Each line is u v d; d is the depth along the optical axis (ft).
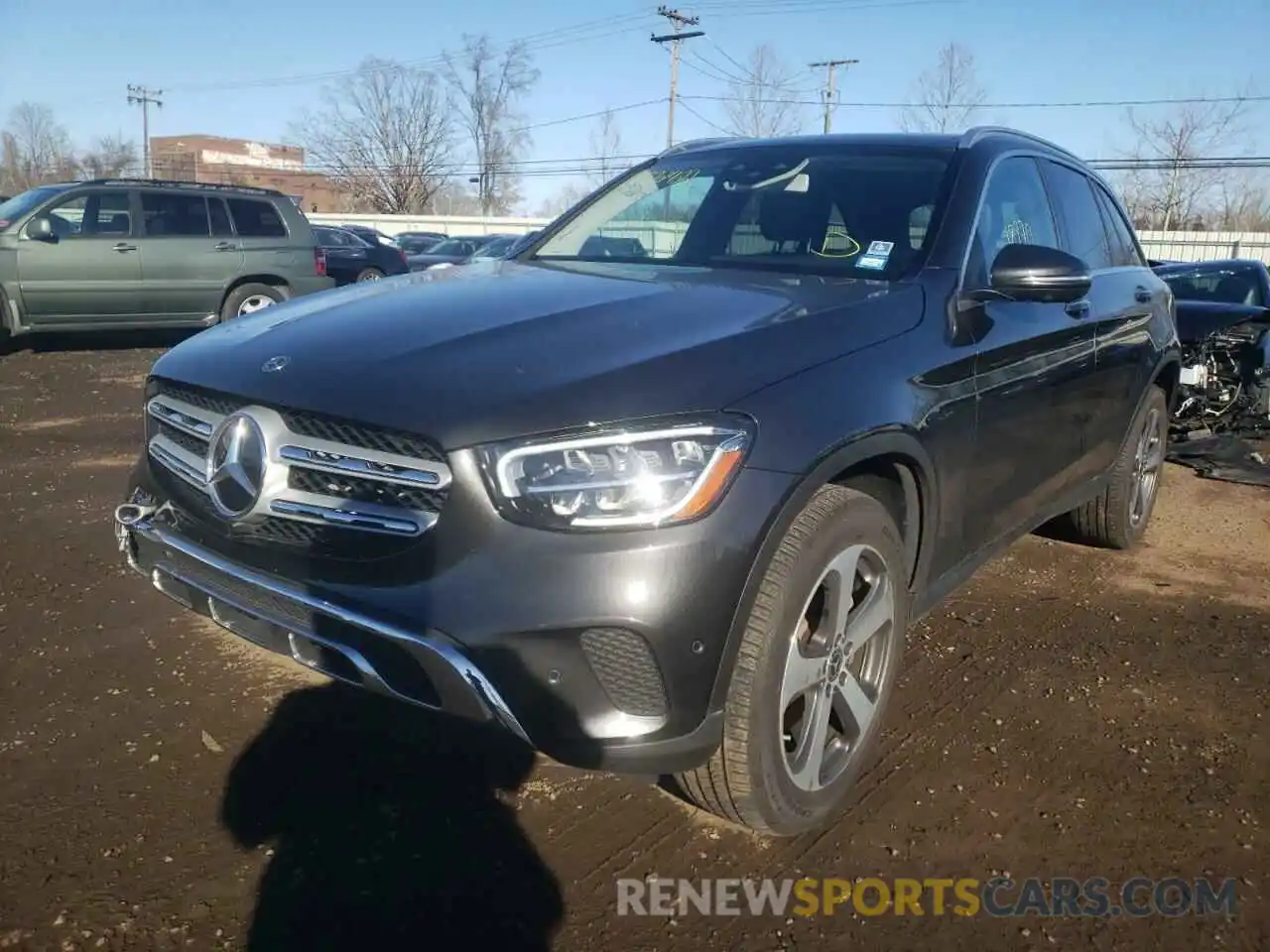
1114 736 10.83
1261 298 27.30
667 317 8.96
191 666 11.76
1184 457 23.65
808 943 7.82
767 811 8.33
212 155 249.55
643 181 14.03
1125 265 16.06
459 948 7.63
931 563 10.14
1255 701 11.70
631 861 8.65
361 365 8.34
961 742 10.64
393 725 10.60
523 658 7.30
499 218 157.99
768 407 7.94
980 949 7.80
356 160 171.22
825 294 9.93
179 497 9.23
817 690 8.70
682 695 7.44
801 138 13.69
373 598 7.68
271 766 9.86
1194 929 8.05
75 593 13.74
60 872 8.31
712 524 7.44
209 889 8.18
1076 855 8.90
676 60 145.59
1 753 9.96
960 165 11.98
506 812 9.25
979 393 10.35
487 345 8.44
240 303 39.78
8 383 30.17
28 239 35.19
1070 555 16.52
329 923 7.84
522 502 7.36
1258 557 16.83
